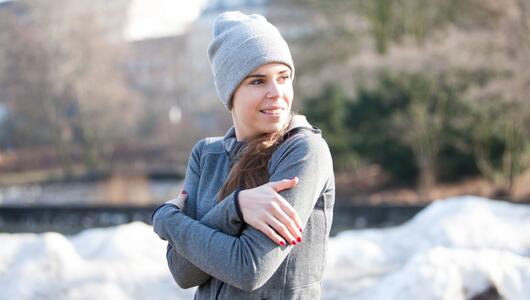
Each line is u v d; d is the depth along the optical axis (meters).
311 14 24.98
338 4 24.17
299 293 1.72
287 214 1.62
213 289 1.77
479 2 19.89
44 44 35.66
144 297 6.02
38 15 35.44
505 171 21.95
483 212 8.02
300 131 1.79
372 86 23.56
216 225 1.72
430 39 21.67
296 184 1.67
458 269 4.64
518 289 4.53
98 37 37.31
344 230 14.34
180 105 46.66
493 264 4.66
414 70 20.22
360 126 24.14
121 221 17.66
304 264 1.72
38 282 6.12
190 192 1.93
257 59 1.76
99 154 41.44
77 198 29.55
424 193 23.02
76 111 39.75
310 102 24.20
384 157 24.08
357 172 25.86
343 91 24.06
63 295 5.86
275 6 25.59
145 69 48.38
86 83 37.31
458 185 23.27
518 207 8.60
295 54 25.00
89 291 6.02
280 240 1.61
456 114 21.77
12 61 35.81
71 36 36.22
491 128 21.27
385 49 23.19
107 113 39.19
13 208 18.34
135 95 43.34
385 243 7.93
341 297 5.76
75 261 6.55
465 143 22.34
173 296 6.11
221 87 1.85
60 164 41.91
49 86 36.22
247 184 1.76
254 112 1.80
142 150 44.00
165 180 36.88
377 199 23.17
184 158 41.19
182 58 47.56
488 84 19.14
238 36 1.80
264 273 1.62
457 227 7.78
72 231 16.52
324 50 24.59
